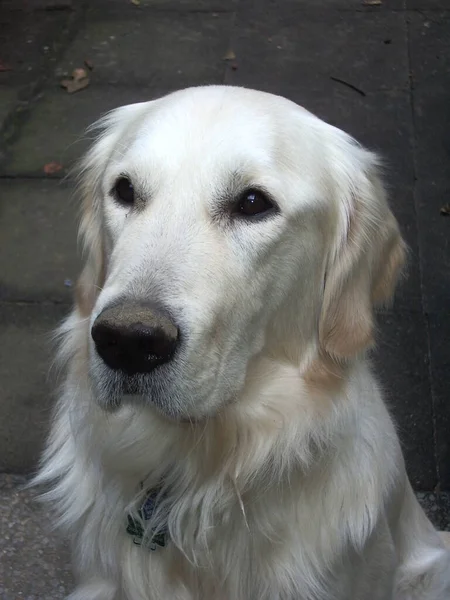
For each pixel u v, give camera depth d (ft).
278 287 2.70
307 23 6.23
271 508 2.81
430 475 3.74
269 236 2.63
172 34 6.10
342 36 6.10
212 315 2.51
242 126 2.63
